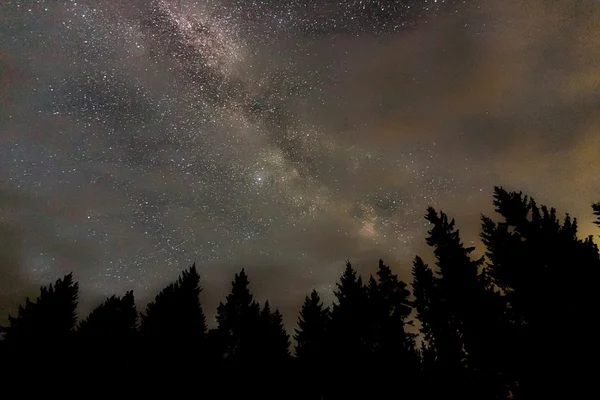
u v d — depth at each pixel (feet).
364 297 63.67
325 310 68.90
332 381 57.98
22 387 48.26
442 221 58.29
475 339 49.01
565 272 42.34
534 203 48.62
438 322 55.67
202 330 61.31
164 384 54.95
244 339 64.23
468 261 53.83
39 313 53.42
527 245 45.62
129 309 61.41
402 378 53.21
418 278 61.00
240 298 68.80
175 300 61.87
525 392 42.88
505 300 47.83
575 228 45.42
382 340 58.65
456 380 49.16
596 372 38.70
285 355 64.59
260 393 59.41
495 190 51.24
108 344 56.65
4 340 50.65
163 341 57.82
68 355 53.16
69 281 58.23
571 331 40.55
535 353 42.34
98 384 52.65
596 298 40.45
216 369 59.72
